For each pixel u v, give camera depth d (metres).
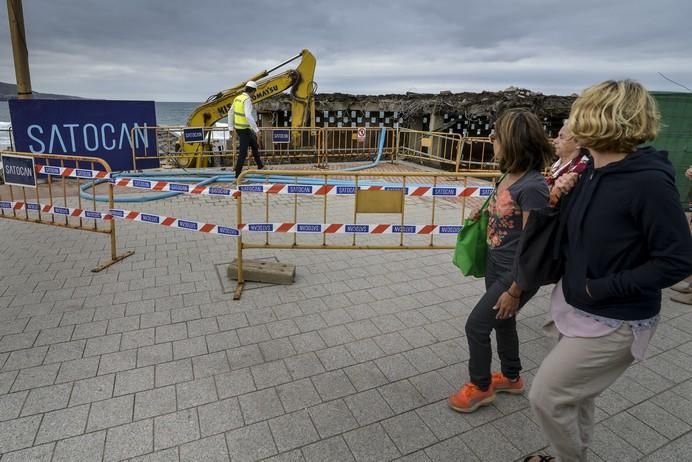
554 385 2.01
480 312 2.80
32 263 5.44
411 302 4.61
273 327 4.07
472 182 11.05
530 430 2.88
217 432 2.80
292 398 3.13
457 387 3.30
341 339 3.90
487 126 14.93
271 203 8.64
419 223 7.54
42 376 3.31
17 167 5.56
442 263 5.69
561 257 2.11
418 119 15.90
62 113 10.22
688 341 3.94
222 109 13.40
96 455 2.61
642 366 3.58
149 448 2.67
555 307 2.13
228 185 10.12
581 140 1.88
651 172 1.71
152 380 3.29
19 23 10.38
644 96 1.76
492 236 2.79
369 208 4.64
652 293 1.87
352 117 17.73
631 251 1.81
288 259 5.72
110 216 5.38
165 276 5.12
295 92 13.76
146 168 11.39
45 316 4.17
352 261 5.70
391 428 2.87
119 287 4.82
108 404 3.03
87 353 3.61
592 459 2.65
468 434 2.83
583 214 1.89
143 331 3.95
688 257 1.66
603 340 1.90
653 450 2.72
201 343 3.79
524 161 2.56
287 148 13.45
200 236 6.54
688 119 7.70
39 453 2.61
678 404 3.13
